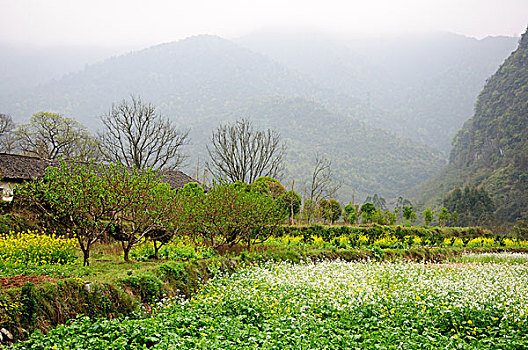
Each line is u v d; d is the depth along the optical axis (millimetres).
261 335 7168
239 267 13367
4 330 6426
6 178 24016
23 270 9672
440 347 7152
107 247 15625
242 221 15820
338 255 16906
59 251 11703
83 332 6738
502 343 7441
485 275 13438
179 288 10516
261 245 17875
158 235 15844
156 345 6363
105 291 8414
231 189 15914
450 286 11203
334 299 9375
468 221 56781
